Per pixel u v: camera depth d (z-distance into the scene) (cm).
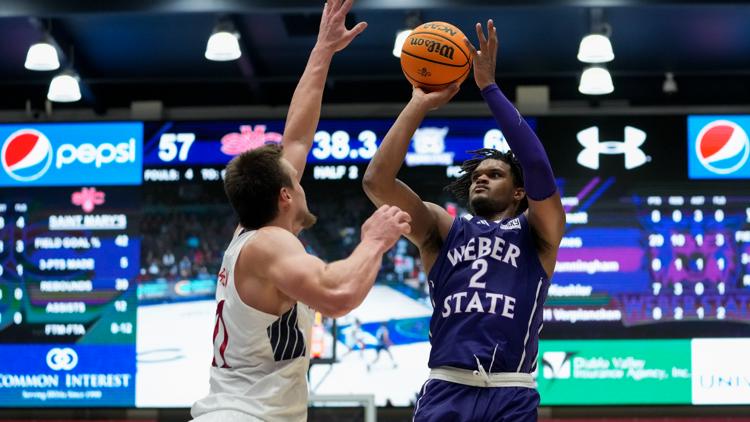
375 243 356
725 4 909
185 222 1016
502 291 455
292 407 375
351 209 1009
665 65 1070
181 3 922
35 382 1004
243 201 379
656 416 995
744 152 1007
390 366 984
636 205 1000
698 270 991
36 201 1030
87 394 998
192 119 1032
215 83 1109
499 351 446
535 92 1093
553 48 1029
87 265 1016
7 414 1020
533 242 466
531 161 445
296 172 411
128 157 1031
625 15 966
